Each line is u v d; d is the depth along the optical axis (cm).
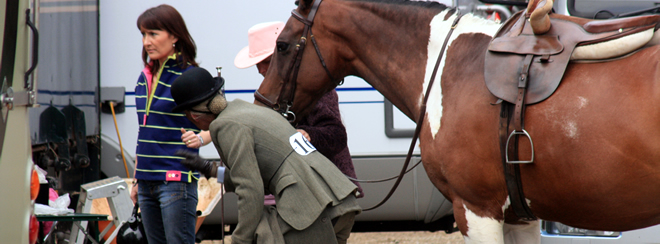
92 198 355
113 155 455
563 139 214
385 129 454
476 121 236
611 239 356
